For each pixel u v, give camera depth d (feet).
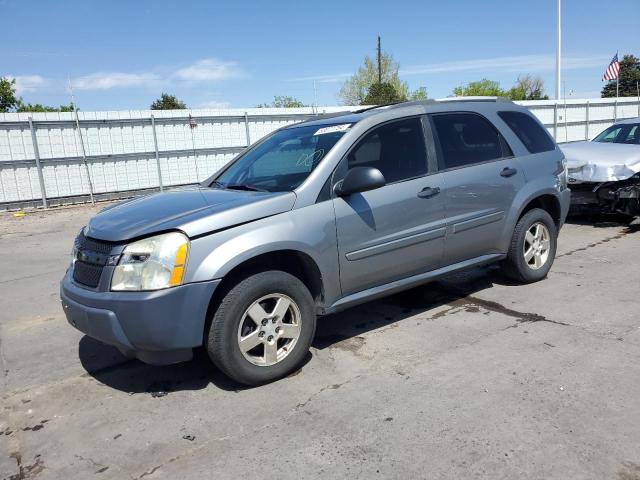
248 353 12.12
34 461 9.86
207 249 11.14
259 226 11.75
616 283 18.07
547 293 17.37
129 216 12.31
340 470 8.96
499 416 10.23
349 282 13.29
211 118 58.39
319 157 13.34
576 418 10.01
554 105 78.64
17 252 30.30
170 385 12.53
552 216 19.02
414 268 14.65
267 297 11.88
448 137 15.57
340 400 11.26
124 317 10.81
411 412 10.59
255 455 9.54
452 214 15.15
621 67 218.38
